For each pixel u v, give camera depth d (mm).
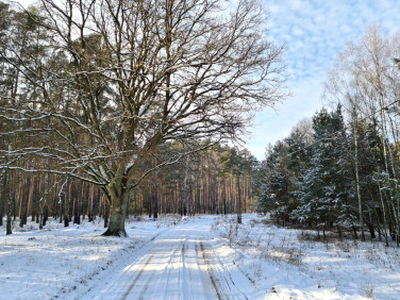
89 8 14312
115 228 15891
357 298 6266
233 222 33000
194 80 14297
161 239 15797
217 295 5902
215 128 15484
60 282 6328
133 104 15156
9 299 5113
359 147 20078
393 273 9633
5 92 16984
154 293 5820
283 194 29969
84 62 14102
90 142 15227
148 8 13641
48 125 13469
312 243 17453
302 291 6066
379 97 18016
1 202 28125
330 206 19078
